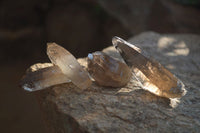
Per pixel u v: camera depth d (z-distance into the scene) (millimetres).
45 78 368
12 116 918
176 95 365
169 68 470
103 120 351
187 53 519
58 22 1263
